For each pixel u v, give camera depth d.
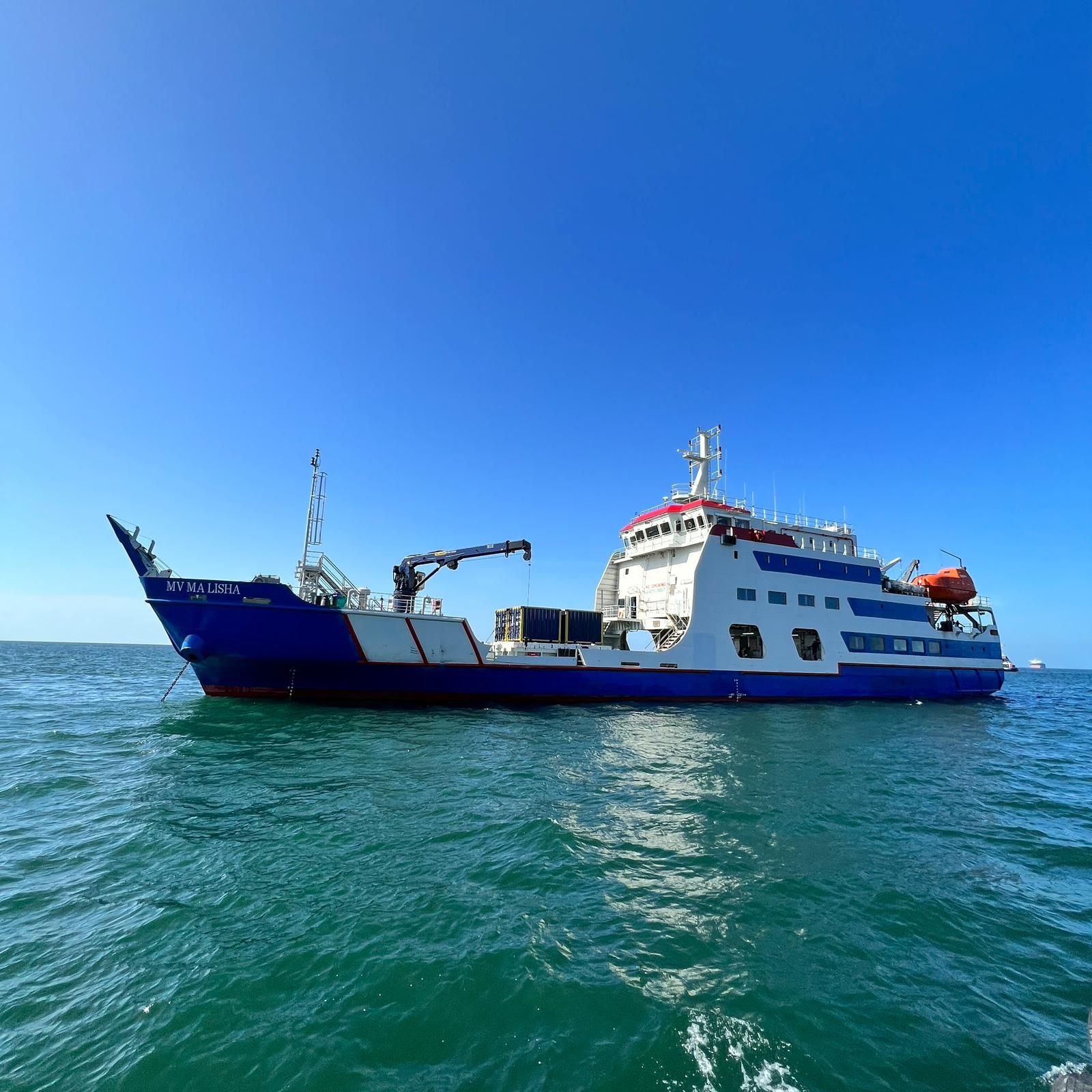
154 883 7.77
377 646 23.03
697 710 25.62
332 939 6.35
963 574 37.97
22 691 33.12
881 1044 4.87
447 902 7.24
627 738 18.94
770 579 30.03
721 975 5.81
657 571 32.34
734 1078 4.44
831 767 15.53
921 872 8.64
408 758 15.26
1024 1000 5.57
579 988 5.53
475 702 24.64
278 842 9.27
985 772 15.99
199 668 22.88
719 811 11.27
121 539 21.88
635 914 7.09
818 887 8.00
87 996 5.35
